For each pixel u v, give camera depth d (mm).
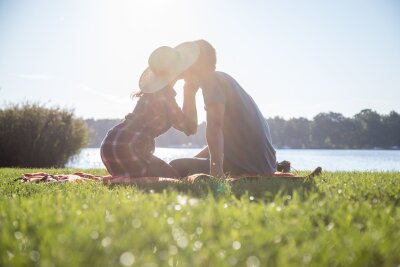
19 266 1417
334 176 4820
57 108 16938
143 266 1326
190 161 4898
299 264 1441
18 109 16547
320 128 81812
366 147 80375
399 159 25672
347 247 1617
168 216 2197
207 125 4246
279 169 5688
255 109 4754
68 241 1634
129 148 4652
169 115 4645
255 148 4645
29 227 1988
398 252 1601
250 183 3850
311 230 1977
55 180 5133
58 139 16516
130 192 3283
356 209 2342
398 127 80000
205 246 1677
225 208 2320
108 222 2016
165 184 3869
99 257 1496
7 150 15992
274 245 1659
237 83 4719
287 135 82500
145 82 4762
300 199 2846
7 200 3115
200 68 4359
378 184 3748
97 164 17656
